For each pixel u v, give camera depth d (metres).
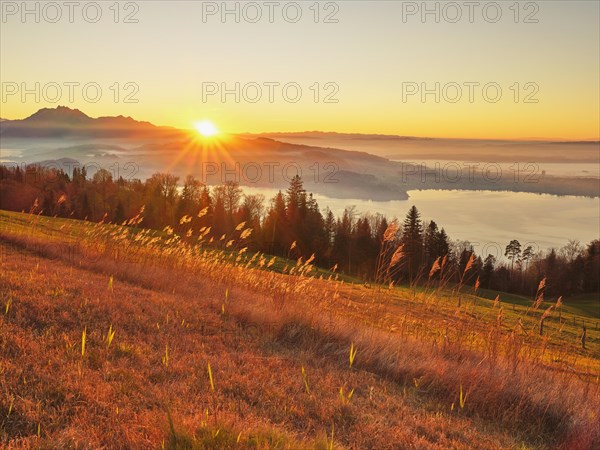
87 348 6.62
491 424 6.43
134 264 15.05
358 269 59.88
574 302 76.06
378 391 6.92
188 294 12.35
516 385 7.52
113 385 5.58
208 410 5.20
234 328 9.30
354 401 6.31
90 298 9.26
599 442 6.09
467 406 6.94
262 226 67.31
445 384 7.49
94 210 65.75
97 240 17.41
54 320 7.55
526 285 82.81
